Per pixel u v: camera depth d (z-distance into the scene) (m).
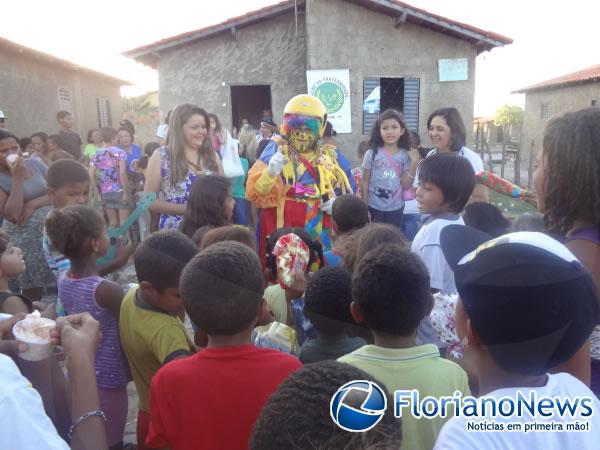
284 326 1.38
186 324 1.71
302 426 0.67
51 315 1.70
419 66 5.34
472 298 0.69
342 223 2.07
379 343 0.98
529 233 0.72
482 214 1.24
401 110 5.64
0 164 2.36
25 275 2.34
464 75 5.23
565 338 0.68
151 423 1.11
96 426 1.10
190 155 2.36
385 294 0.93
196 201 1.95
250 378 1.05
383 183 3.27
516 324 0.66
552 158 0.94
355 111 5.67
